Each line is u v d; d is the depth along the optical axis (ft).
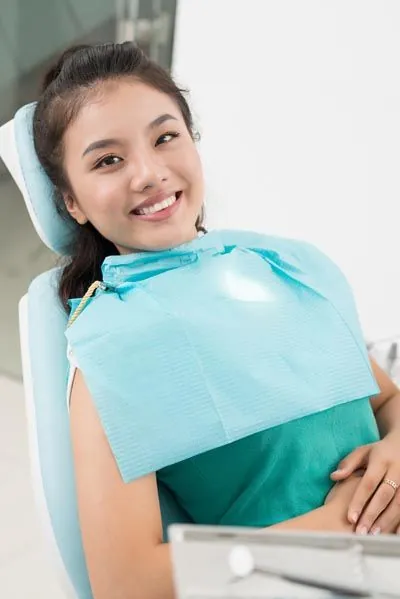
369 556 1.19
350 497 2.85
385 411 3.45
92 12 6.04
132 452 2.65
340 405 3.06
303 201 5.52
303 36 5.13
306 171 5.43
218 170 5.52
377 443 3.02
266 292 3.17
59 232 3.59
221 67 5.37
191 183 3.18
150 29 6.03
